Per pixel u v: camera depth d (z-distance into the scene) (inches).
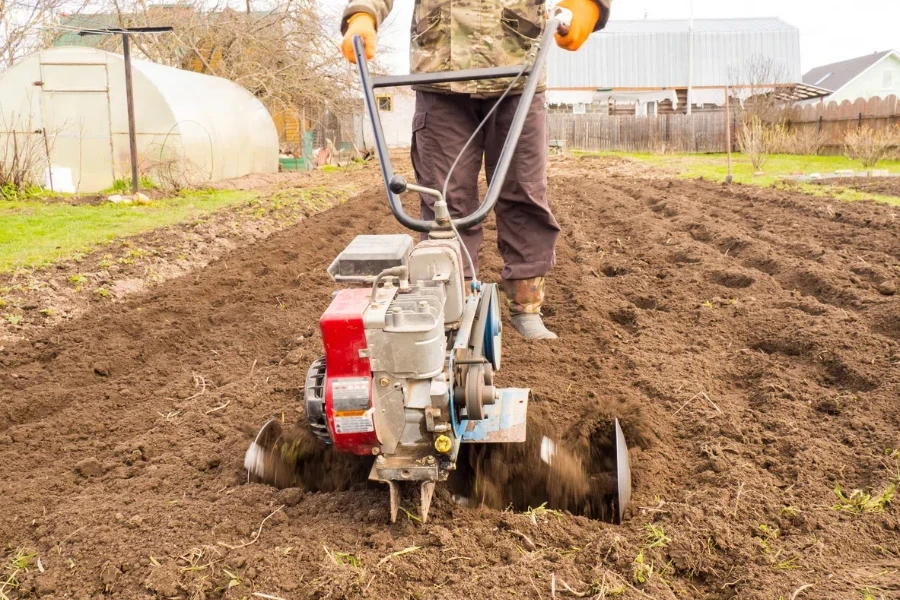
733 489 134.6
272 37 1124.5
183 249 383.9
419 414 114.7
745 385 189.2
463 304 128.8
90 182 703.7
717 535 120.0
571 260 331.6
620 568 112.3
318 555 115.1
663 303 255.3
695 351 209.5
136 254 358.3
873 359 190.4
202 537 121.3
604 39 1752.0
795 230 368.5
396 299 116.5
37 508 137.5
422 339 110.5
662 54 1744.6
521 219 209.6
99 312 275.0
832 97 1897.1
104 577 112.5
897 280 262.4
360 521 124.9
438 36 183.9
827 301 251.8
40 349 235.5
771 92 1167.6
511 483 135.4
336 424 113.3
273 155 944.9
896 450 144.9
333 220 489.1
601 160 1027.3
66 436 173.0
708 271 292.5
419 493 129.3
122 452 160.9
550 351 206.1
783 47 1740.9
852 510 128.2
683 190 571.8
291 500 131.3
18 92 695.1
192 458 154.6
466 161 191.9
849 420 160.9
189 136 710.5
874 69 1894.7
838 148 1027.9
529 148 198.1
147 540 120.8
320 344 223.3
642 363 196.1
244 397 185.6
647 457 146.6
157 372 213.0
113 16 1178.0
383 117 1776.6
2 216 482.0
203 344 235.6
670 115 1278.3
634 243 367.9
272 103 1141.7
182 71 815.7
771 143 895.1
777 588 106.9
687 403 171.8
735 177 665.0
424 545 117.0
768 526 125.1
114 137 698.8
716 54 1743.4
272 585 108.4
